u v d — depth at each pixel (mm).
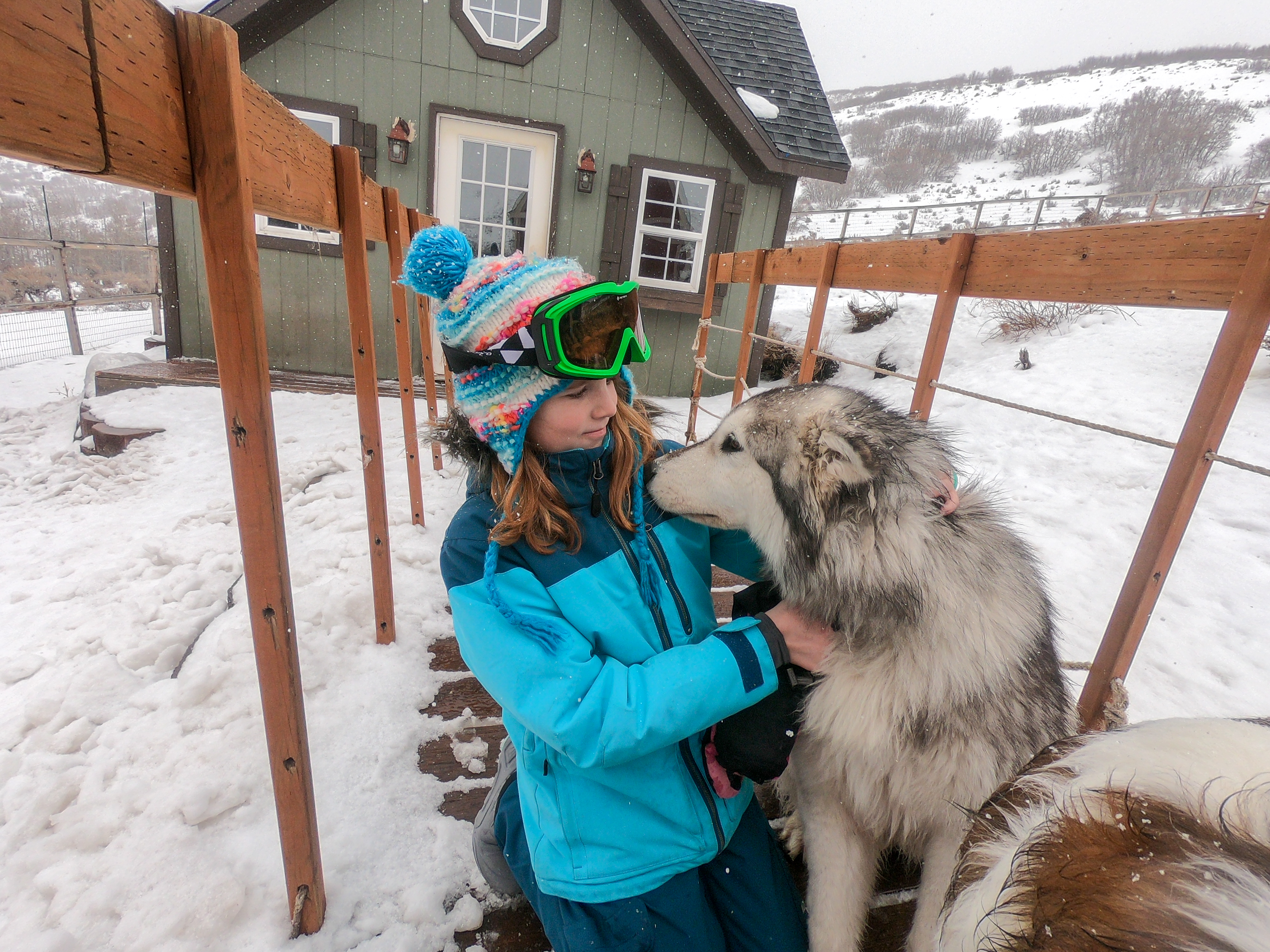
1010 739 1291
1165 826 624
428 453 5105
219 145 1010
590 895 1174
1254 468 1413
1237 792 653
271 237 7223
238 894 1496
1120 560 3795
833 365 10016
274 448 1172
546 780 1232
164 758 1926
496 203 7797
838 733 1325
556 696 1069
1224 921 533
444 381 7402
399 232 3477
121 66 812
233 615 2738
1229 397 1438
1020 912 637
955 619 1259
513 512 1159
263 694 1260
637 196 7801
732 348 8672
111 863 1580
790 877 1444
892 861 1780
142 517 4078
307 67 6855
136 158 851
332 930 1464
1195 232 1552
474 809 1849
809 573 1337
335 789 1867
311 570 3131
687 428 6324
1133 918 561
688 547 1522
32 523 4039
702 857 1253
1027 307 9531
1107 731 853
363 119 7137
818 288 3621
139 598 2971
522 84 7312
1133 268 1733
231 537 3697
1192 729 755
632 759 1098
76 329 9305
